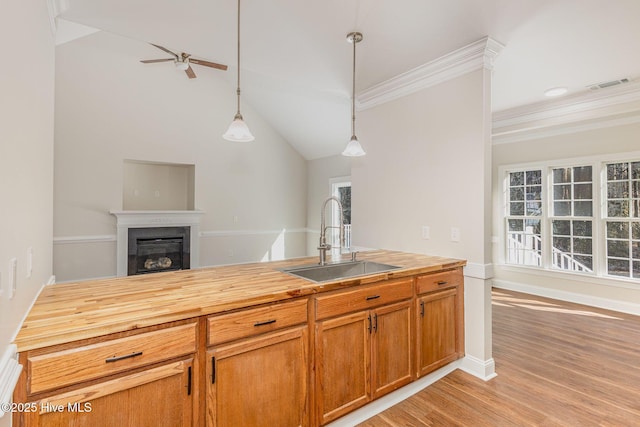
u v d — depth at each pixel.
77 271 5.02
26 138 1.26
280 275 2.04
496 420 1.99
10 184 1.01
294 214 7.60
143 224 5.49
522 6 2.02
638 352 2.93
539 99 3.76
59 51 4.86
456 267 2.56
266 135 7.09
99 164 5.19
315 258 2.77
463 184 2.64
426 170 2.92
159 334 1.31
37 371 1.08
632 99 3.37
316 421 1.78
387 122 3.29
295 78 3.14
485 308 2.52
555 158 4.72
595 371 2.58
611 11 2.06
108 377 1.21
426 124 2.92
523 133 4.97
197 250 6.05
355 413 1.99
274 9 2.06
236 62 2.86
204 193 6.24
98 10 2.06
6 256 0.97
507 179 5.34
